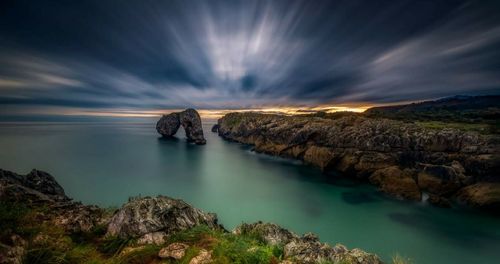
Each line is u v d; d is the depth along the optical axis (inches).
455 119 3061.0
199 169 2453.2
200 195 1684.3
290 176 2159.2
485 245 1045.8
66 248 375.9
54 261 335.0
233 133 5093.5
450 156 1673.2
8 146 3521.2
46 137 4977.9
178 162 2783.0
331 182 1943.9
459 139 1715.1
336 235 1138.0
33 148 3432.6
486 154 1545.3
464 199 1443.2
